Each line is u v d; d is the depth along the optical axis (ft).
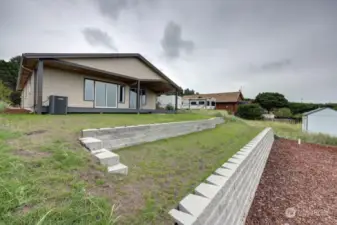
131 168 9.53
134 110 40.83
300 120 94.53
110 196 5.97
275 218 11.50
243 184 11.39
